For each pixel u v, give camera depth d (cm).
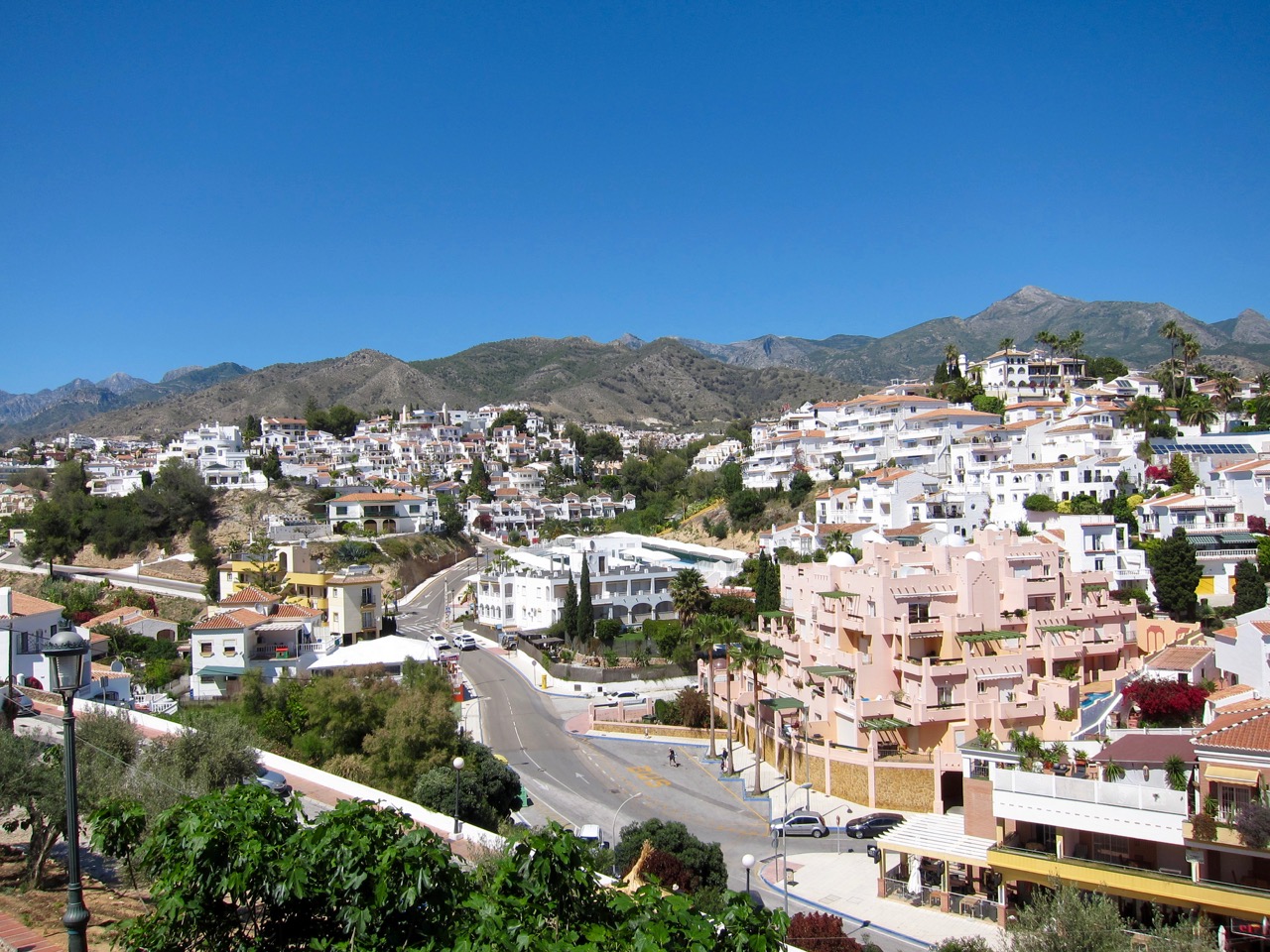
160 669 9700
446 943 2269
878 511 14200
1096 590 8400
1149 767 4734
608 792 7481
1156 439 13600
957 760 6644
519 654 12700
